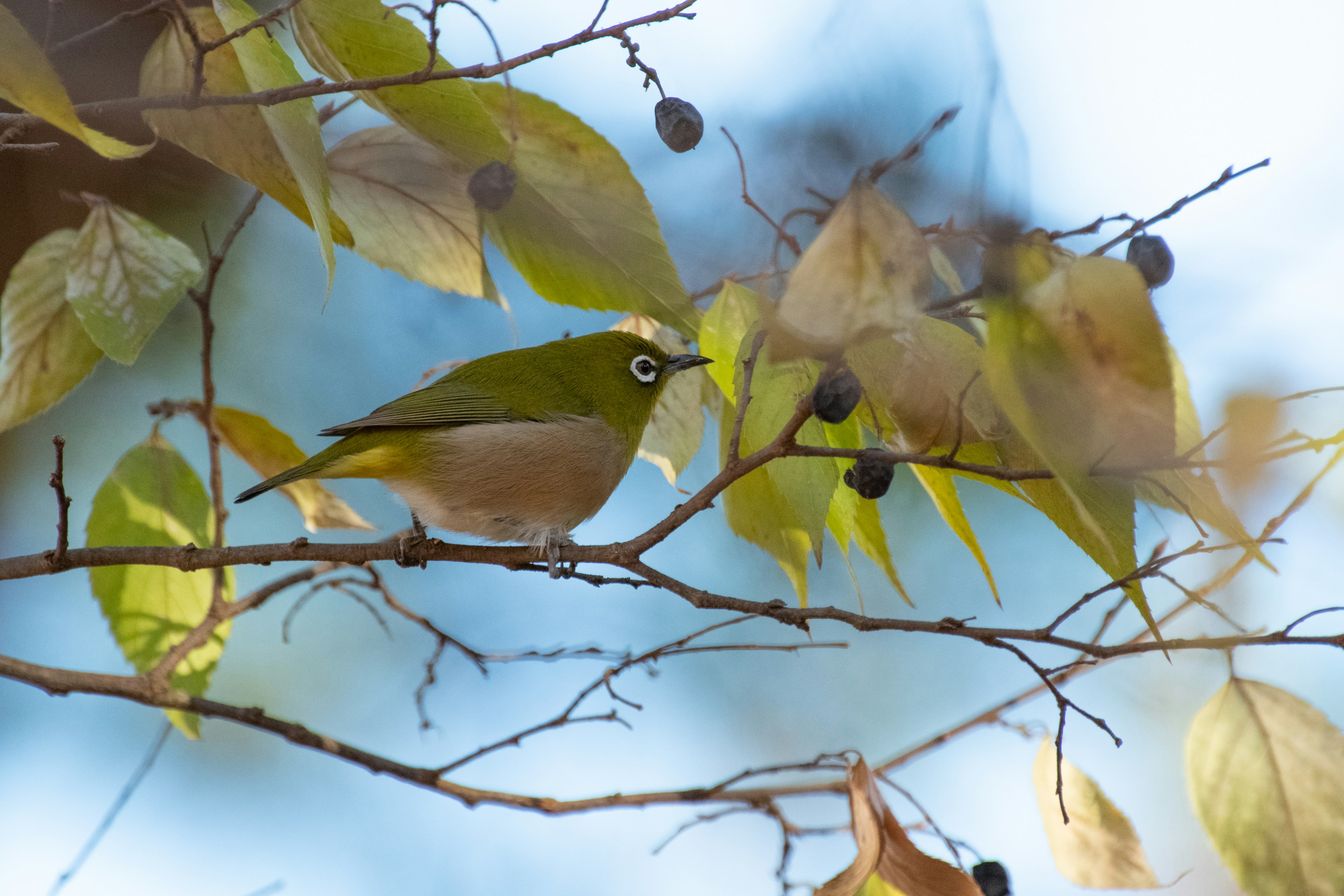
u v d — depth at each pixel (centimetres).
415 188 897
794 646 816
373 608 985
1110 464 552
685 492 1069
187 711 901
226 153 747
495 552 832
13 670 875
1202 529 628
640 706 891
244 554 834
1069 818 863
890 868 748
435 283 923
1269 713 747
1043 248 579
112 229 810
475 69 674
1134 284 543
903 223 524
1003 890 834
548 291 863
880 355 696
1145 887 844
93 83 1034
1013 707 936
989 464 725
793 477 729
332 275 671
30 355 862
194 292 888
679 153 755
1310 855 725
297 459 1058
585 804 932
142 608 1002
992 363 555
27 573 816
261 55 702
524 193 824
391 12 737
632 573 823
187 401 1025
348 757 920
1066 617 659
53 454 1458
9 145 692
